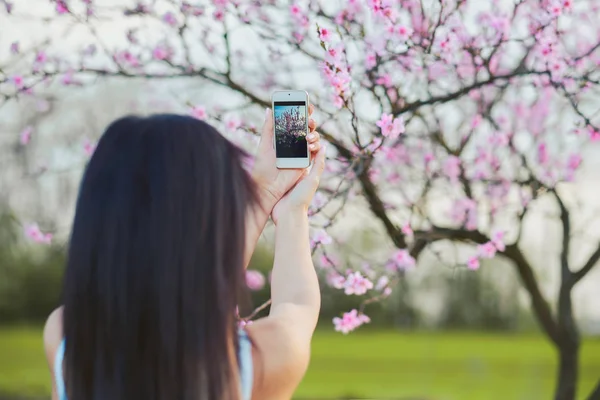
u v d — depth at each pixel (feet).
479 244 11.16
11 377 31.09
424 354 35.14
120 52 11.39
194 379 3.20
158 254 3.22
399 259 10.43
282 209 4.04
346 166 10.23
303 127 4.58
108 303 3.24
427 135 11.70
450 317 36.83
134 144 3.37
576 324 12.35
